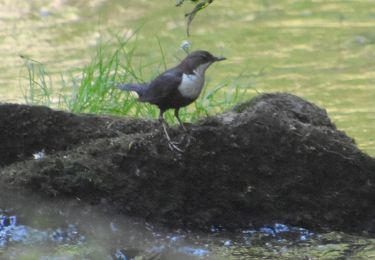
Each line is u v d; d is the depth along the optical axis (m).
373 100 17.11
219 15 24.61
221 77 18.34
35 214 9.58
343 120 15.80
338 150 10.20
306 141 10.16
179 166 9.86
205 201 9.95
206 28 23.14
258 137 10.08
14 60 19.11
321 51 21.06
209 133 9.96
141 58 17.73
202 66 9.99
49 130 10.54
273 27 23.45
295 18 24.59
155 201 9.81
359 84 18.25
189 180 9.91
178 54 19.70
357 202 10.21
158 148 9.88
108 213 9.67
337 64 19.88
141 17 23.91
